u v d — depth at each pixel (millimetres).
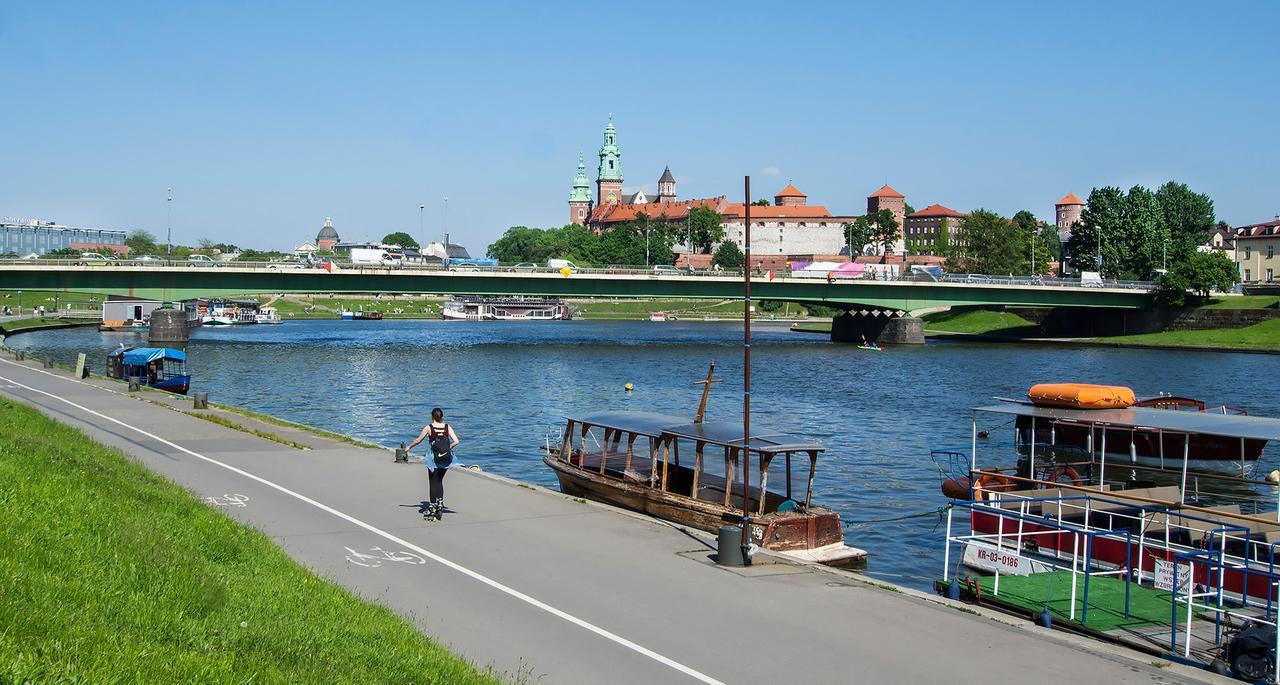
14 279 115688
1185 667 17469
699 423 32594
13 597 12688
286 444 40219
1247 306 149375
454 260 199625
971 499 34938
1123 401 39906
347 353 119812
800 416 69875
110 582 14945
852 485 44750
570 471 34562
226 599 15828
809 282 142375
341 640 15039
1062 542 30547
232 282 123500
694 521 29469
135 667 11320
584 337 166750
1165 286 155000
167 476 31594
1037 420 43938
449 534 25188
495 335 169875
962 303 149750
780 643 17891
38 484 20312
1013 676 16703
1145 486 39812
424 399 75875
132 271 117875
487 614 18781
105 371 88062
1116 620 23484
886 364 115500
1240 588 25109
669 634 18125
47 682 10289
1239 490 41281
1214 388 89000
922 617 19672
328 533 24750
